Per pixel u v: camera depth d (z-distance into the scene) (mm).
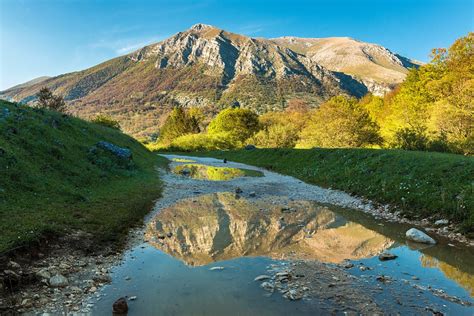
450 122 39125
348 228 15289
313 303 7801
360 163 29219
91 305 7770
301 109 168625
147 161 43531
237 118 106938
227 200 22641
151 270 10047
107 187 21422
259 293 8367
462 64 49031
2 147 17188
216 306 7645
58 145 23594
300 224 16031
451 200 16125
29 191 15117
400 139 42219
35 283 8680
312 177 33250
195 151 98000
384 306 7691
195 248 12336
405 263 10680
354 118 56344
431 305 7762
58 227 12242
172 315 7242
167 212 18734
